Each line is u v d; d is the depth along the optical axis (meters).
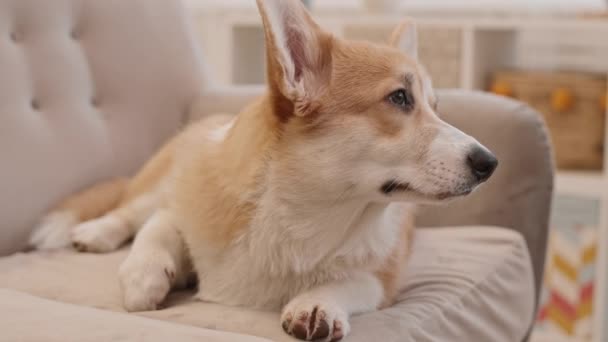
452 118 2.03
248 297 1.47
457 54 2.91
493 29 3.00
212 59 3.54
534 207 1.99
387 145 1.39
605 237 2.75
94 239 1.73
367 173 1.39
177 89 2.24
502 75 2.98
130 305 1.41
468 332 1.54
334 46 1.44
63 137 1.95
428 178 1.39
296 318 1.30
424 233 1.94
